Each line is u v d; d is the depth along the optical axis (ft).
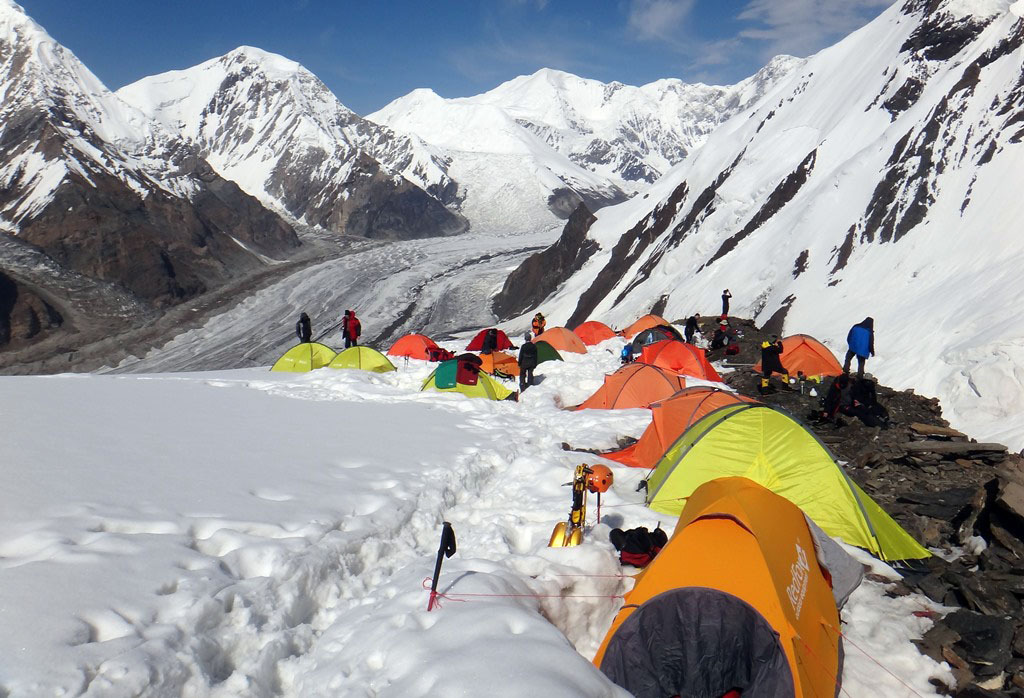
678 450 30.27
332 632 17.37
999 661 18.98
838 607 21.27
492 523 25.99
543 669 13.99
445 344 98.58
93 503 22.88
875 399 45.62
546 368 70.18
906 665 19.24
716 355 81.82
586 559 22.04
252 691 15.26
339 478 28.86
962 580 22.57
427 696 13.34
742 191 169.78
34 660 13.35
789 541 19.85
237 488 26.35
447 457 33.58
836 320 98.48
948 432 41.57
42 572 16.97
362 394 54.70
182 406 45.57
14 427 33.99
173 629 15.46
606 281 215.72
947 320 75.82
